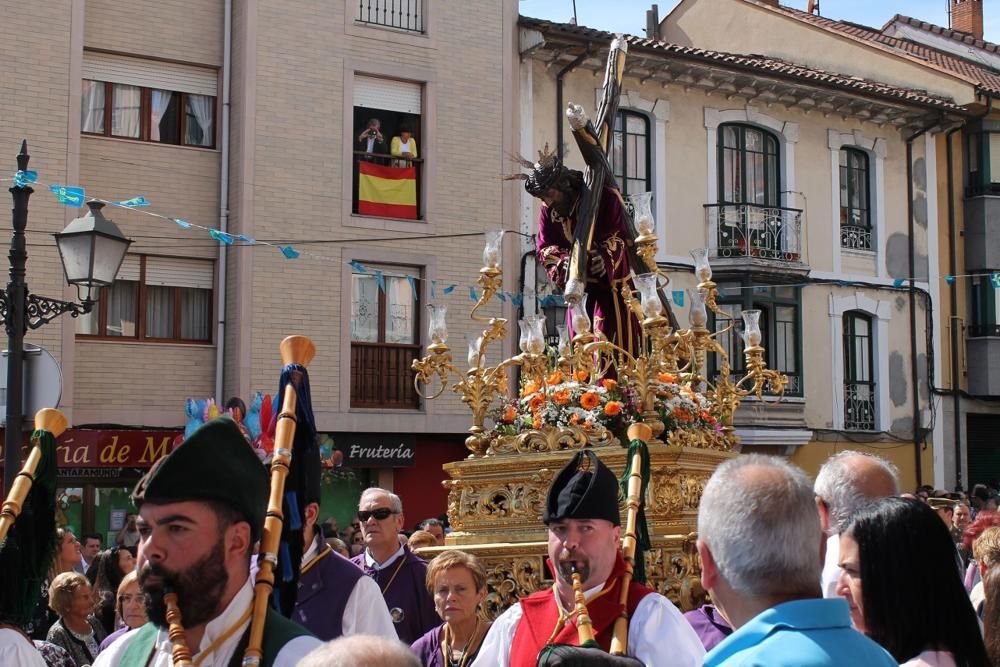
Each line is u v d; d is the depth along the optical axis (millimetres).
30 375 9984
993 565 4910
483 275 7855
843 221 25422
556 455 6781
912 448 25672
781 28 28391
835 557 4672
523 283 20969
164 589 3266
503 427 7246
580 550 4527
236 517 3328
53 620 8617
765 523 3215
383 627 5371
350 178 20078
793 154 24672
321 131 19922
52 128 18141
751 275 23391
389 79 20703
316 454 4348
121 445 18172
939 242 26438
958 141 26719
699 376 7805
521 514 6863
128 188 19031
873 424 25406
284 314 19438
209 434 3342
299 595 5340
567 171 7879
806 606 3133
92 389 18594
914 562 3826
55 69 18219
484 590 6199
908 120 25984
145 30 19266
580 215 7691
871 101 24984
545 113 21891
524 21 21516
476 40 21219
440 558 6184
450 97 20969
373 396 20172
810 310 24641
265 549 3574
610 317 7977
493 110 21266
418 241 20500
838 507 4703
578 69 22188
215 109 19812
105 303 18859
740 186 24141
